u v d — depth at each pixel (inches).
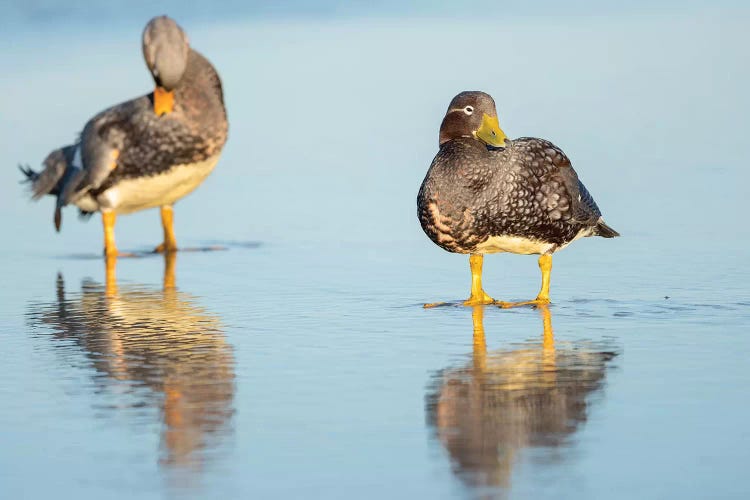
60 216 700.7
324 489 322.7
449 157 520.1
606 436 357.1
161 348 472.1
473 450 348.5
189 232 743.1
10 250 711.1
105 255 687.1
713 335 472.4
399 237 701.3
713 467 332.2
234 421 377.7
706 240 656.4
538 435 359.3
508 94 1044.5
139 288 599.2
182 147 670.5
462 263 636.1
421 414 381.1
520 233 528.1
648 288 559.2
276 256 666.8
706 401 387.9
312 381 419.8
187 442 359.6
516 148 524.1
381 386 412.2
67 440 362.3
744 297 537.0
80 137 699.4
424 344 469.4
